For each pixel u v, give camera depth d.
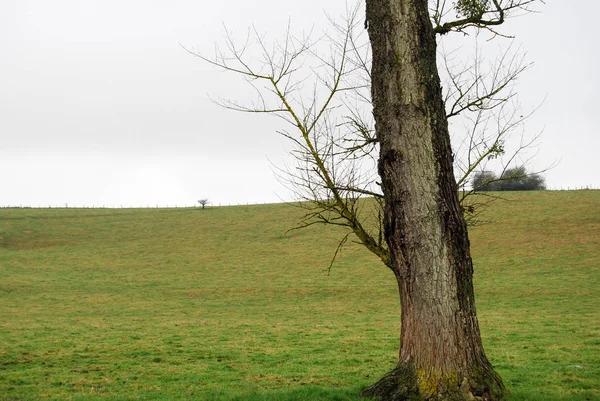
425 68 10.62
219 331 32.91
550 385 14.60
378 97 10.91
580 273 51.44
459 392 9.98
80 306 46.31
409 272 10.48
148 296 51.66
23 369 20.91
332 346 26.08
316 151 11.77
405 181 10.49
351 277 57.50
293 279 58.16
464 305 10.32
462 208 11.53
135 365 21.81
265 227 84.81
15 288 54.91
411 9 10.70
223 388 16.23
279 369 20.22
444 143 10.59
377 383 10.87
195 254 73.38
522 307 39.41
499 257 60.06
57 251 76.12
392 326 33.34
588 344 23.98
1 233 83.69
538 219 71.81
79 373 19.98
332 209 11.76
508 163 11.57
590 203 76.44
